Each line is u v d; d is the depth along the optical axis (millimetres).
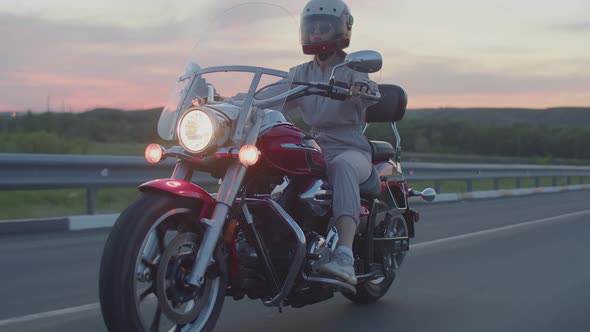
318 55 4391
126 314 3137
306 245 3840
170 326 3689
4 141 15391
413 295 5414
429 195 5430
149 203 3256
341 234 4059
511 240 8633
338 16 4273
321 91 3844
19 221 8445
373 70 3783
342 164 4148
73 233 8508
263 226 3723
